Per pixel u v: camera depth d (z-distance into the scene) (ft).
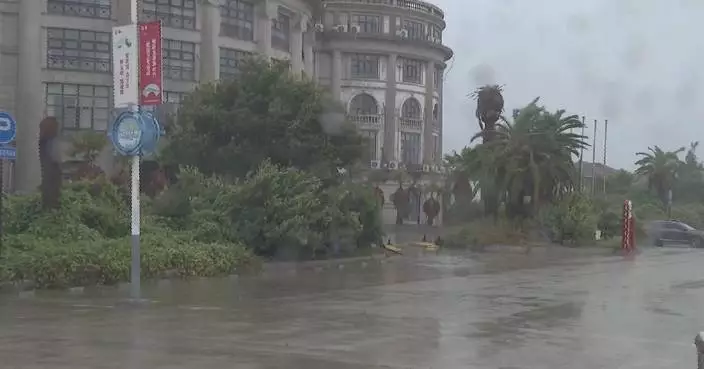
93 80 153.99
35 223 64.23
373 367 29.37
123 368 28.66
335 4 250.98
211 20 164.76
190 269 66.23
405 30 256.11
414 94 260.01
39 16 149.69
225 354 31.65
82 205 68.59
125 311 45.21
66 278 56.59
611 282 68.08
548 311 47.21
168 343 34.24
